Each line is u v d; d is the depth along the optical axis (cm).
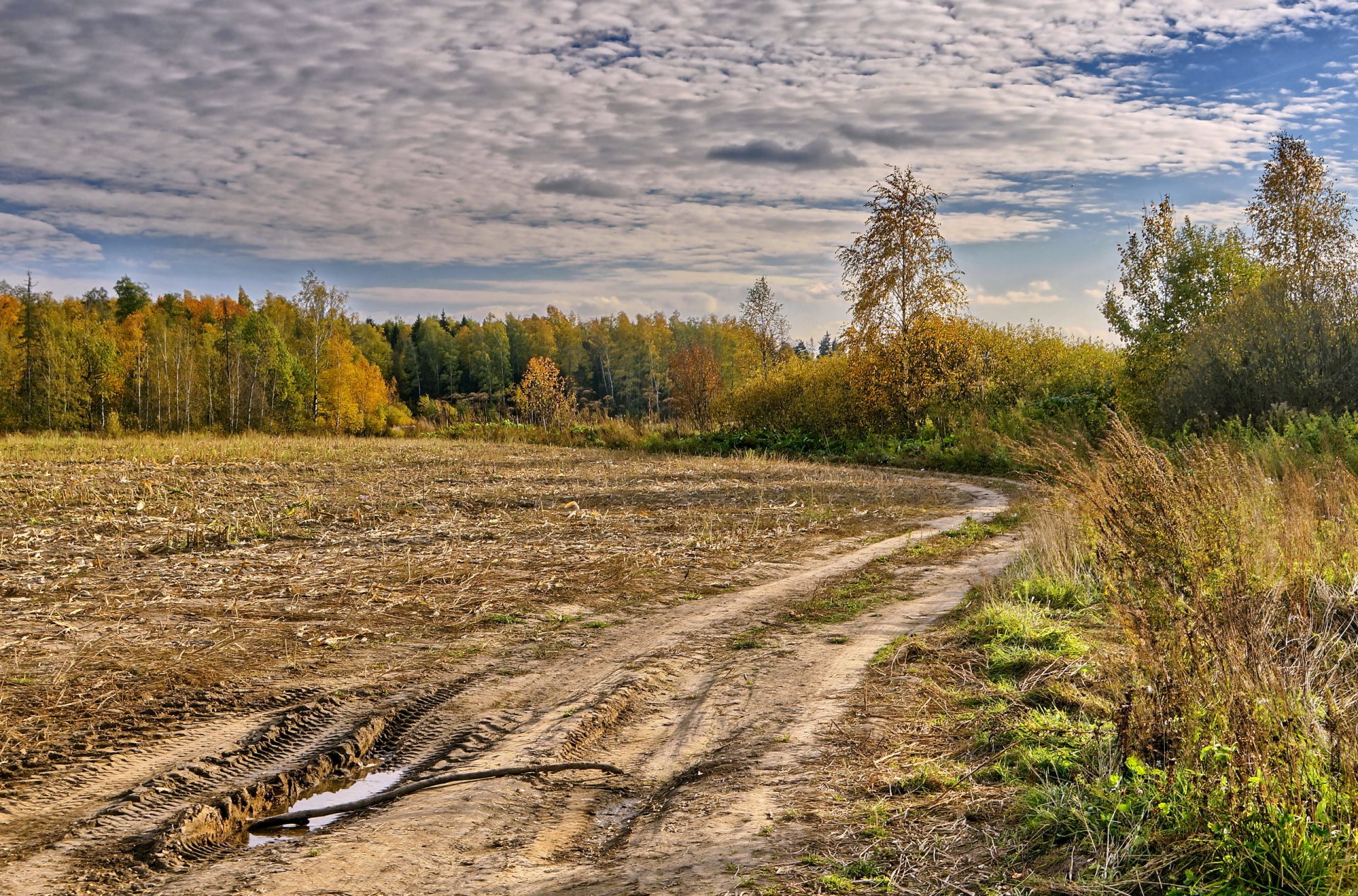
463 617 923
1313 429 1727
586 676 742
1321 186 2475
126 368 6681
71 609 902
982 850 400
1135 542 605
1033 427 2538
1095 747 493
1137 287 2602
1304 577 746
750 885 380
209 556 1196
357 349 7219
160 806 498
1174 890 345
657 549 1300
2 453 2633
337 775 570
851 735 580
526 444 3988
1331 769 396
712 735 608
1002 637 766
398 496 1870
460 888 401
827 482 2256
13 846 448
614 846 446
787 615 946
